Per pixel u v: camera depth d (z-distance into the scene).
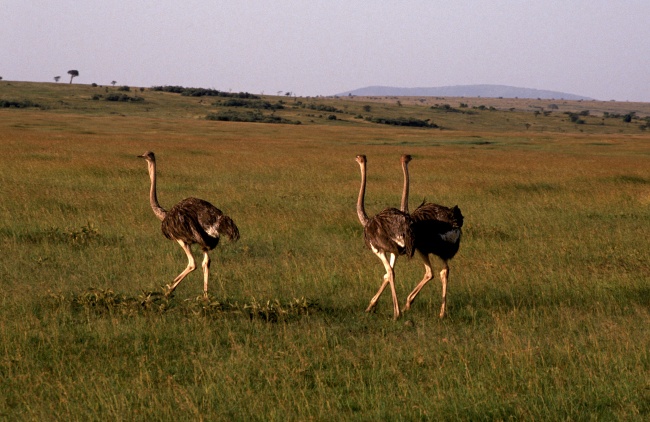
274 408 19.55
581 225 53.47
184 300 29.77
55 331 25.09
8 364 22.20
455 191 72.38
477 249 43.47
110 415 19.11
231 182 76.25
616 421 19.20
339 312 29.83
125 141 134.88
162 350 24.39
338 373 22.41
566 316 29.11
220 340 25.59
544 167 100.75
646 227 52.97
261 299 30.64
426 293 33.31
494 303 31.75
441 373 22.23
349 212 56.28
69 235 42.03
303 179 81.38
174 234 31.59
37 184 66.12
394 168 96.12
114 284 33.22
